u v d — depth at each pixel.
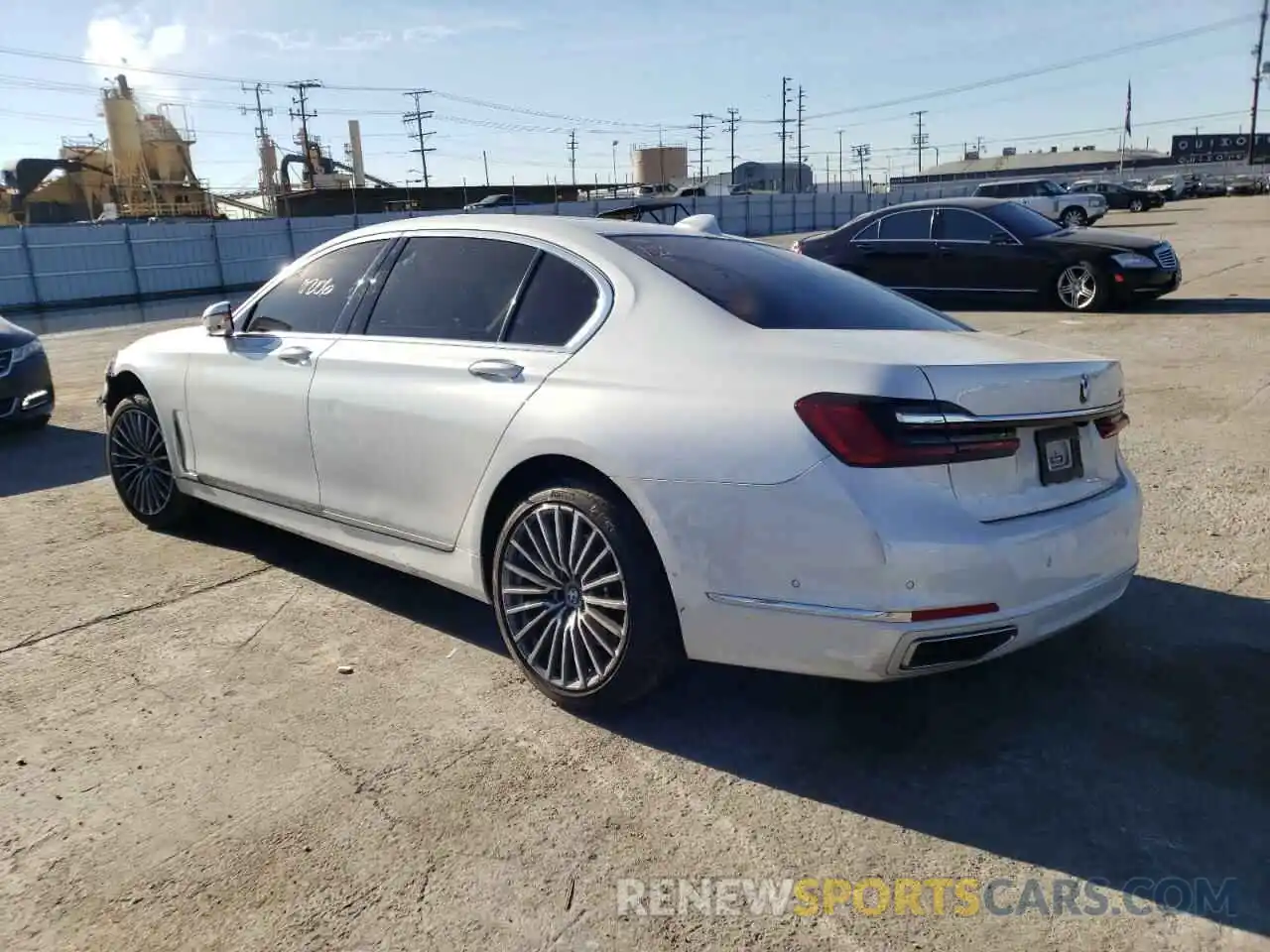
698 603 2.78
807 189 94.56
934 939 2.16
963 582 2.55
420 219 3.93
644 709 3.15
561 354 3.18
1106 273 11.60
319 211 66.12
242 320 4.43
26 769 2.85
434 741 2.97
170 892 2.33
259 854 2.46
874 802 2.64
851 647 2.58
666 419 2.82
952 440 2.58
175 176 68.25
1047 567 2.69
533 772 2.81
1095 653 3.43
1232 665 3.30
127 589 4.21
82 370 11.14
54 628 3.82
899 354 2.72
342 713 3.14
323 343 3.94
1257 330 9.95
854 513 2.53
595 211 44.09
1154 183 55.97
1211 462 5.57
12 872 2.40
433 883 2.35
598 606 2.99
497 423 3.20
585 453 2.94
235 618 3.90
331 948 2.15
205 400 4.42
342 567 4.46
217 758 2.89
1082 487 2.94
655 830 2.54
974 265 12.41
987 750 2.87
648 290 3.16
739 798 2.67
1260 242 20.84
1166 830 2.49
